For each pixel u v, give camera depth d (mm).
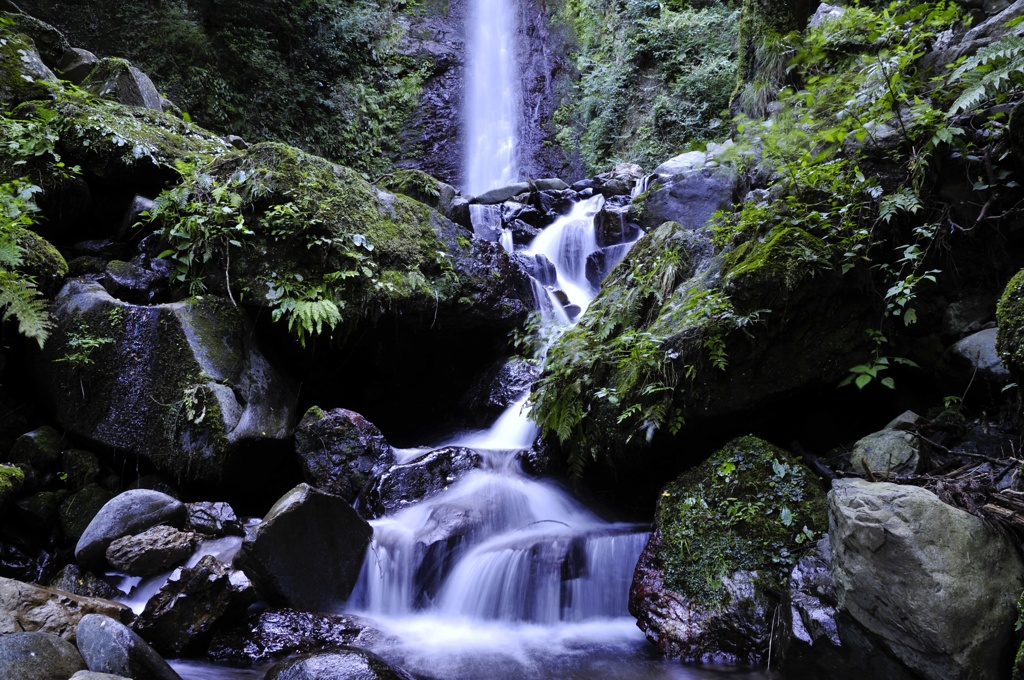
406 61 14906
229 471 4664
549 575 4055
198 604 3594
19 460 4598
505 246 8625
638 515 4738
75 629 3291
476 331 6363
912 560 2654
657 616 3707
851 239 4148
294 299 5270
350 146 13484
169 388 4758
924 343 4184
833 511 3057
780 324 4125
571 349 4840
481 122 14969
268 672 3176
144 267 5453
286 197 5457
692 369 4156
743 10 9297
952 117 4160
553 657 3580
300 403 5664
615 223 8164
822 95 5535
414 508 4691
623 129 12539
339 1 14453
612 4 13719
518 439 5621
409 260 5801
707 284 4523
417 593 4102
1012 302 3182
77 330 4910
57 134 5625
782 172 4809
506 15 15922
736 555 3660
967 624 2566
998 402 3781
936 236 4137
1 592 3252
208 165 5812
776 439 4461
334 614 3945
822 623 3047
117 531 4148
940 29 5176
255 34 12500
